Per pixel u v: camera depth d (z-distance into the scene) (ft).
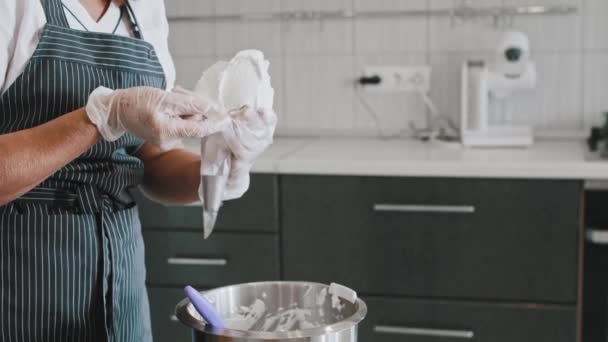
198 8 9.44
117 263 4.17
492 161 7.26
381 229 7.48
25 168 3.36
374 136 9.25
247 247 7.80
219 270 7.89
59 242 3.94
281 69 9.36
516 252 7.24
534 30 8.75
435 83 9.05
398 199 7.41
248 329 3.74
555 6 8.64
